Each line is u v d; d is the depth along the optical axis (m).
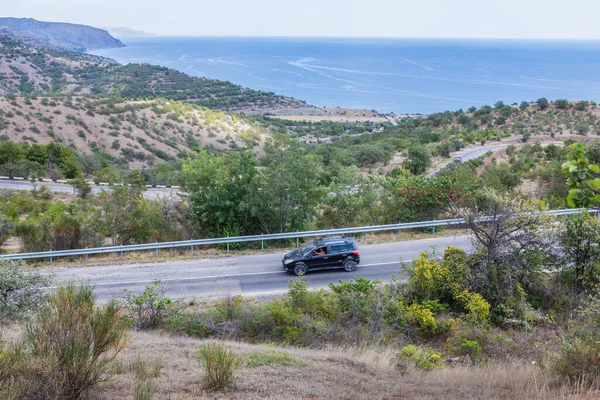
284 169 24.45
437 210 26.89
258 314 14.43
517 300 15.64
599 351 9.26
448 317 15.09
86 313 6.67
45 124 97.38
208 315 14.66
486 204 24.28
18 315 11.88
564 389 8.23
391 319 14.45
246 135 124.81
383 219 27.14
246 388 8.06
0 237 24.98
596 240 16.14
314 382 8.72
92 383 6.43
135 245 22.34
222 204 24.41
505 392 8.52
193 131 117.12
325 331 13.72
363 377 9.42
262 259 22.11
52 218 29.58
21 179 57.97
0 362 6.19
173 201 26.97
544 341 13.81
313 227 26.62
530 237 16.41
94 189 50.72
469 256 17.08
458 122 110.50
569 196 4.99
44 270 20.80
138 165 92.75
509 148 67.94
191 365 9.23
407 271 17.66
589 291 16.08
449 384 9.25
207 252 23.28
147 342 11.42
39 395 5.97
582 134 84.62
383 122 183.12
